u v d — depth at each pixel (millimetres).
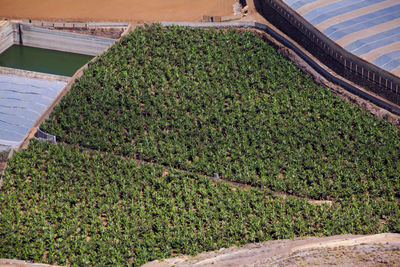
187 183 86062
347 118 96875
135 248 74625
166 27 119188
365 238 71062
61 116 98062
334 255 65438
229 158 90875
